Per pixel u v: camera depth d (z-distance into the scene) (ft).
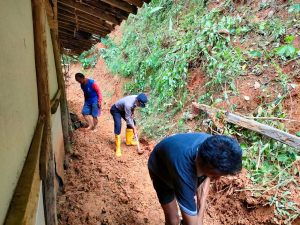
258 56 15.57
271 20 16.69
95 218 10.73
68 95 32.65
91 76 35.40
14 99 4.95
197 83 17.80
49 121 8.45
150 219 11.11
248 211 10.73
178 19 25.25
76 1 14.23
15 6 5.76
